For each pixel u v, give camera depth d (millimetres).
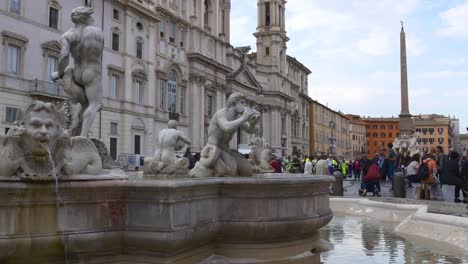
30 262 4480
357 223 10484
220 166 6637
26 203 4375
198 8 53656
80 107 7305
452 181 14625
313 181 6348
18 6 30969
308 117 98438
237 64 65188
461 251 6797
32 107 4484
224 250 5887
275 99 76250
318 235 7027
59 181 4539
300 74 94500
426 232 8352
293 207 6074
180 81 49625
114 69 39125
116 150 39438
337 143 120875
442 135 136000
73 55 7238
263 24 77938
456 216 8227
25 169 4352
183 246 5039
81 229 4664
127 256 4992
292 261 5871
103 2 38281
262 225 5773
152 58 44281
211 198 5672
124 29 40688
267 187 5777
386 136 148375
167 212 4801
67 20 34938
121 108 40062
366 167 18578
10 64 30328
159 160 9234
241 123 6652
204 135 54094
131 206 4953
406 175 20469
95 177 4770
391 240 7910
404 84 40750
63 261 4660
